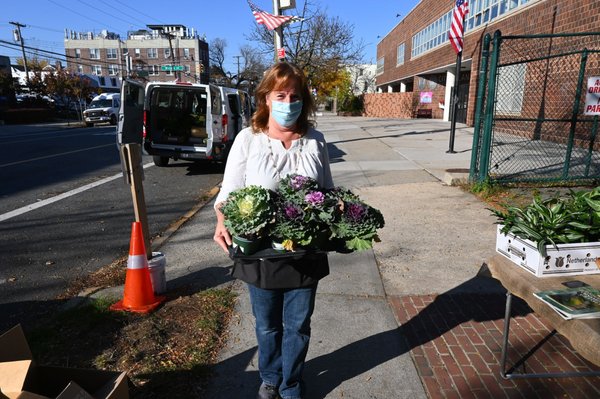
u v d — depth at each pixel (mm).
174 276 4352
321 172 2395
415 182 8680
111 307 3627
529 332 3309
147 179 9961
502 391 2676
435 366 2926
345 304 3768
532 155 10727
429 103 34062
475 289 4020
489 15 19016
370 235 2102
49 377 2072
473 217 6230
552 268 2445
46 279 4461
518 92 14844
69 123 32688
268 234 2090
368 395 2664
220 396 2637
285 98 2201
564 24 12680
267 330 2416
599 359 1819
